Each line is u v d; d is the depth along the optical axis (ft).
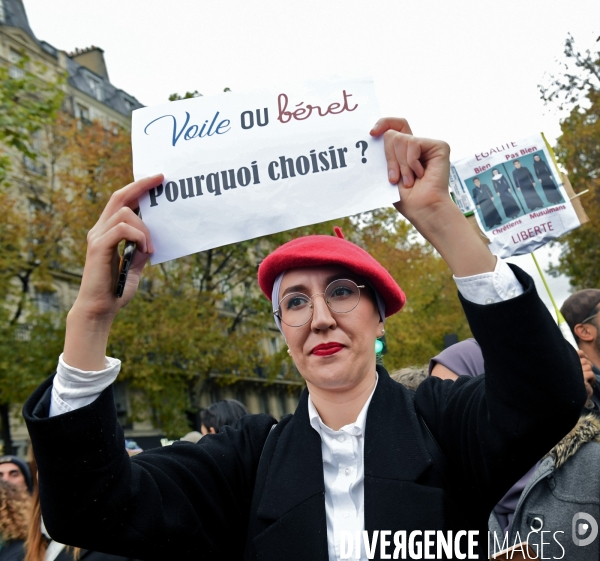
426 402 5.92
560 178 11.69
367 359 5.86
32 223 68.95
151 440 81.46
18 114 38.01
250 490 6.12
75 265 71.20
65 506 5.30
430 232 5.42
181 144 6.06
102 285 5.46
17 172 74.33
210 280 74.54
